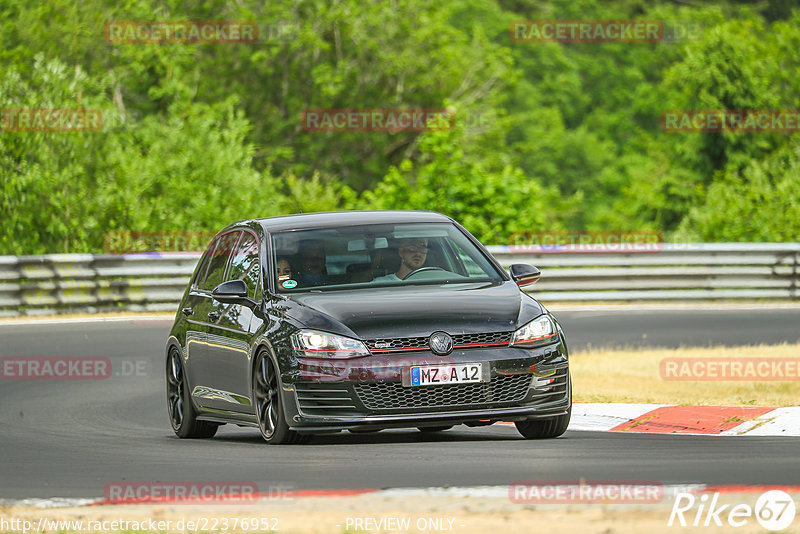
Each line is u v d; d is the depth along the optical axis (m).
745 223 115.56
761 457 28.88
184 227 113.81
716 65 189.25
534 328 32.03
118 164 110.94
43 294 81.75
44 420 42.91
